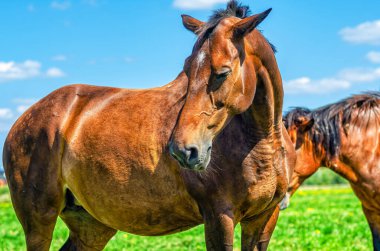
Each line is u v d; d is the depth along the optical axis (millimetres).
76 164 6070
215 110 4656
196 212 5547
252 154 5219
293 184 9062
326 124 9008
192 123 4559
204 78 4617
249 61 4891
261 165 5238
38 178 6242
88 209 6246
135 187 5715
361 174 8953
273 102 5227
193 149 4496
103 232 6734
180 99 5680
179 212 5645
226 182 5219
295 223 15750
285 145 5645
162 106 5777
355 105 9008
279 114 5336
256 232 5750
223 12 5113
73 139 6117
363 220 16297
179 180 5469
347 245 11219
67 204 6508
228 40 4684
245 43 4891
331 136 8977
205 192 5270
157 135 5617
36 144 6285
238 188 5211
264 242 5797
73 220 6680
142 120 5785
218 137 5281
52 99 6480
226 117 4750
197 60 4664
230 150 5223
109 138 5887
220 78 4605
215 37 4672
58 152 6172
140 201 5727
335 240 11984
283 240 12070
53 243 12750
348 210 20188
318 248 10953
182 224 5836
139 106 5926
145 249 11438
